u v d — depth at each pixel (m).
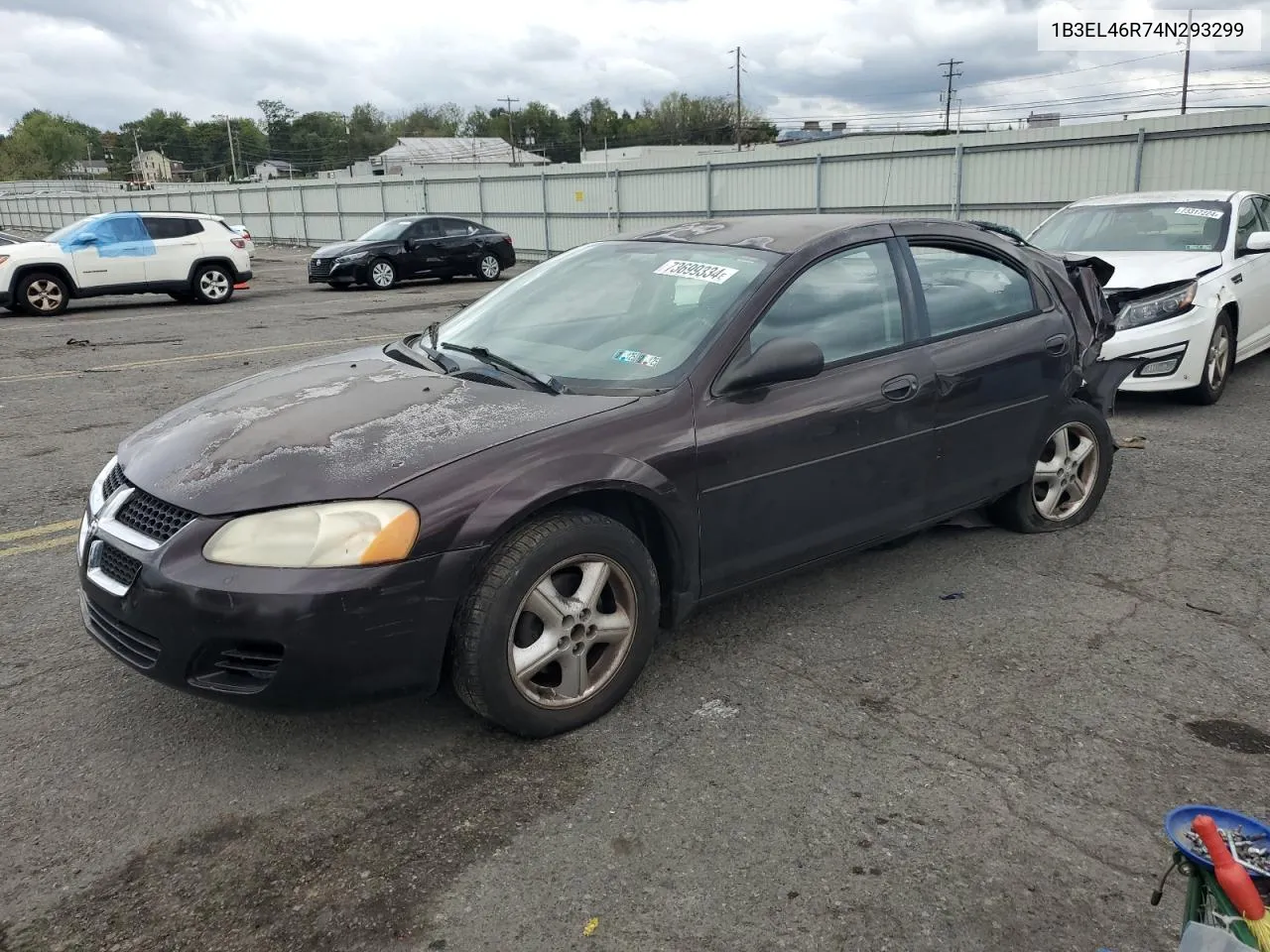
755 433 3.45
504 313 4.17
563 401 3.30
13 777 2.99
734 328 3.51
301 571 2.71
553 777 2.95
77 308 17.34
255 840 2.69
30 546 5.02
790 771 2.96
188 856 2.63
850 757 3.03
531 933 2.33
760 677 3.54
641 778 2.94
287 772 3.00
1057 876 2.50
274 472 2.89
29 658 3.76
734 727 3.21
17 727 3.27
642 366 3.49
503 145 97.75
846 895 2.44
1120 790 2.85
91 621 3.14
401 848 2.64
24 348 12.22
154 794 2.90
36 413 8.27
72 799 2.88
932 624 3.96
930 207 19.64
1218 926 1.53
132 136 139.25
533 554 2.96
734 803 2.81
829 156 21.16
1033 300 4.60
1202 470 6.00
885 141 20.20
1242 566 4.50
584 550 3.09
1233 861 1.52
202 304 17.86
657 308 3.75
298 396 3.48
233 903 2.45
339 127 138.25
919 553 4.71
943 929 2.33
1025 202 18.17
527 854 2.61
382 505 2.79
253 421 3.25
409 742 3.15
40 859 2.62
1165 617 3.99
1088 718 3.24
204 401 3.71
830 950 2.27
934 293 4.19
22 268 15.88
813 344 3.42
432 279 23.62
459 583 2.86
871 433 3.80
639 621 3.27
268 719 3.29
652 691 3.45
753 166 22.89
